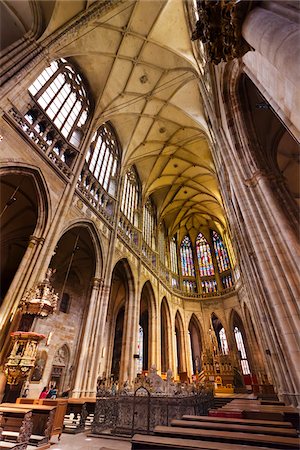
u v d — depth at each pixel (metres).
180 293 29.20
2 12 11.65
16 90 9.77
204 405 9.27
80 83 16.59
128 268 18.16
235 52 4.28
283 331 5.72
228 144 9.84
